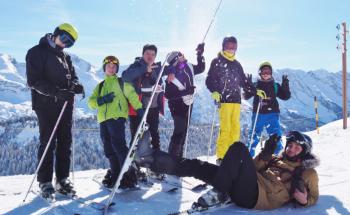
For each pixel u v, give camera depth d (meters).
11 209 3.84
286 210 3.76
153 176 5.19
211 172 3.90
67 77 4.35
